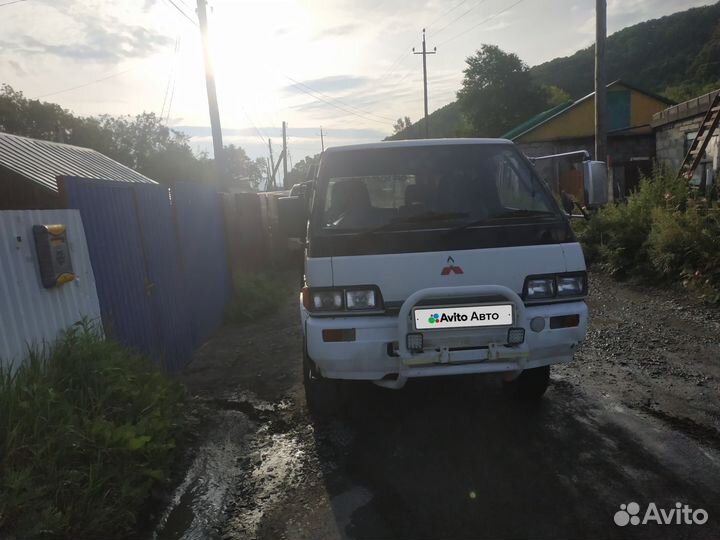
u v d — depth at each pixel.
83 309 3.88
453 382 4.78
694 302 6.88
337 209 3.90
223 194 8.82
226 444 3.88
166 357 5.41
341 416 4.22
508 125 42.91
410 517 2.86
